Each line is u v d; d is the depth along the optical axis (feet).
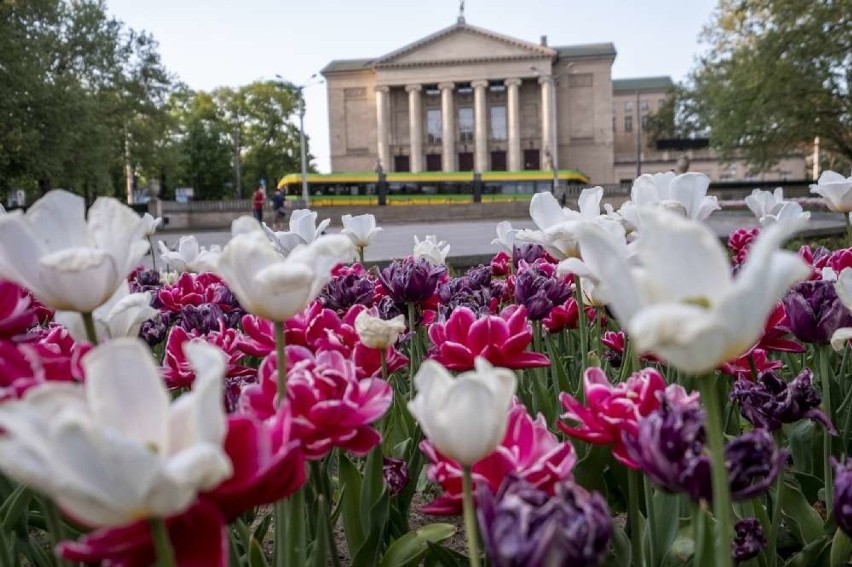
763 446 3.93
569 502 3.30
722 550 3.47
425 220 134.00
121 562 3.04
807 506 6.93
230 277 4.40
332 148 243.19
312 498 6.26
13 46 97.25
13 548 5.93
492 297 12.19
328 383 4.61
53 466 2.69
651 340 2.78
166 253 14.28
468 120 237.86
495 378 3.79
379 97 232.32
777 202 14.61
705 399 3.49
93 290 4.39
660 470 3.82
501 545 3.08
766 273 2.98
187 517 3.12
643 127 279.90
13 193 120.26
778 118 96.78
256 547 5.00
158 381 3.05
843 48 88.58
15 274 4.33
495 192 152.35
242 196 227.81
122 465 2.65
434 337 6.88
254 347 7.06
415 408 3.89
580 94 231.71
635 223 9.02
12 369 3.96
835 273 8.63
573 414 4.89
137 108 143.23
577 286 8.57
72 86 107.45
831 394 8.94
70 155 109.50
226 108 225.76
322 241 4.54
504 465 4.27
